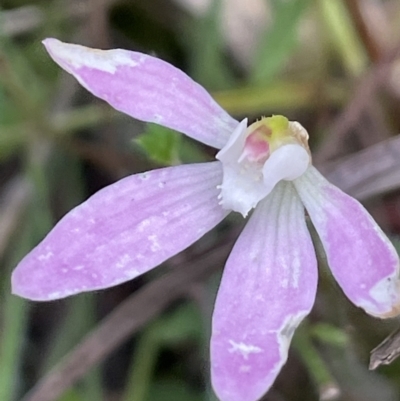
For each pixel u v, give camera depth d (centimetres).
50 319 8
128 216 5
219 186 5
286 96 8
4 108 8
